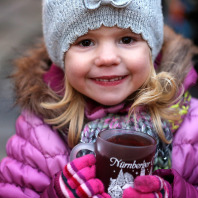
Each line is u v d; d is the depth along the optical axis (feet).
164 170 3.31
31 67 4.46
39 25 19.92
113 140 2.90
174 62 4.13
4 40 16.74
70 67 3.62
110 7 3.34
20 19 21.29
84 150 3.61
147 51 3.65
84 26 3.44
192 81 4.11
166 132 3.70
